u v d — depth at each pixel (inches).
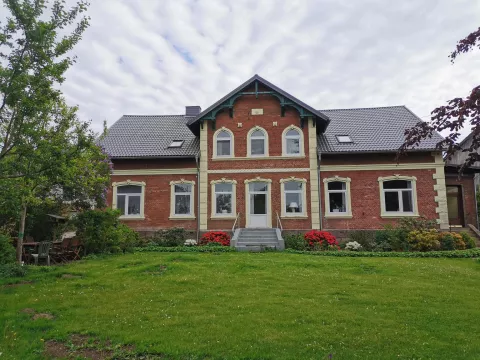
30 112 339.9
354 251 603.8
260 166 759.1
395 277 394.6
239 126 774.5
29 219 575.5
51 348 229.8
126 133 887.7
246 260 486.6
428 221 662.5
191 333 241.3
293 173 750.5
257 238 682.8
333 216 742.5
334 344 224.5
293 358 206.5
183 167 791.1
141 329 250.4
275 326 252.1
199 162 779.4
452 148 206.2
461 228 749.3
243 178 759.7
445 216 720.3
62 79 348.8
